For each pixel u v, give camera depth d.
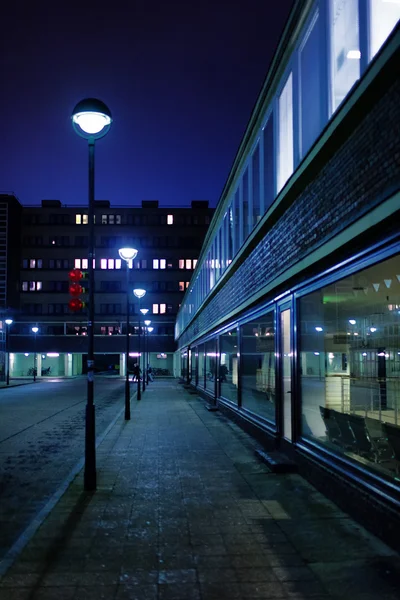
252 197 12.50
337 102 6.82
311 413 8.62
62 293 80.44
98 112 8.04
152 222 82.50
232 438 12.80
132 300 80.31
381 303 7.77
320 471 7.36
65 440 13.88
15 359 73.31
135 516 6.33
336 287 7.50
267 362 11.65
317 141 7.02
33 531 5.78
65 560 4.91
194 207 83.69
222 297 18.36
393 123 5.12
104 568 4.71
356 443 7.09
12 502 7.75
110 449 11.41
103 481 8.26
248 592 4.18
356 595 4.09
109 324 77.94
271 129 10.55
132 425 15.69
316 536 5.46
